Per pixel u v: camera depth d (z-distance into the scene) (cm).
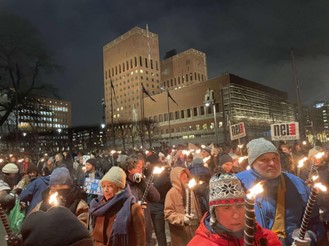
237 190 184
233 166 698
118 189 372
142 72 13100
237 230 184
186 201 423
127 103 13325
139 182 484
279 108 10962
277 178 285
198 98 9169
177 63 14750
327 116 12056
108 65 14450
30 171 740
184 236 429
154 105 10481
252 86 9588
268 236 203
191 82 14088
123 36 13775
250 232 139
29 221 126
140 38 13250
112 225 354
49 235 120
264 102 10075
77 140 9075
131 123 9481
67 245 121
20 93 4241
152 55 13562
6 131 5703
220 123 8481
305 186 287
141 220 349
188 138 8844
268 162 283
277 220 274
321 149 532
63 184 376
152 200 493
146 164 772
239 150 1161
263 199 281
